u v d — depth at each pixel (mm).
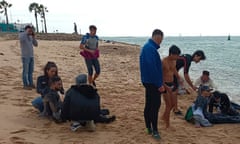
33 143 5613
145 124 6941
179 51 6828
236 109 8641
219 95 7984
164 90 6086
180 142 6070
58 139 5949
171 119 7695
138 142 5961
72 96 6309
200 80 9461
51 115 7176
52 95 6934
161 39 6078
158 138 6133
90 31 9883
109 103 8984
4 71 13250
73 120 6410
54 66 7180
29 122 6848
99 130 6582
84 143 5801
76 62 20562
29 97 8984
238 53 45906
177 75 7617
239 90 13344
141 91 11031
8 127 6383
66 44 47531
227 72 20281
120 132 6488
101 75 14820
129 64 21859
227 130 6965
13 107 7879
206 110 7539
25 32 9852
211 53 46031
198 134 6617
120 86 11883
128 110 8281
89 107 6285
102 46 47438
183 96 10555
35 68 15453
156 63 5953
